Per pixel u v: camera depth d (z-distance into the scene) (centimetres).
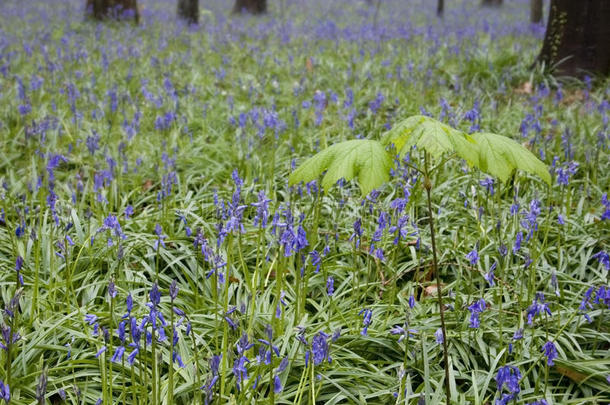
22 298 347
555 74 881
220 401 242
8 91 758
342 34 1280
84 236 408
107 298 351
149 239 414
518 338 282
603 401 293
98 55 1027
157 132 615
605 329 341
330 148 207
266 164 553
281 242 282
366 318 303
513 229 441
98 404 238
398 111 686
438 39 1183
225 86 855
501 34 1355
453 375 300
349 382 295
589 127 646
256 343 308
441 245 422
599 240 426
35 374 283
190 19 1688
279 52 1104
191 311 348
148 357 298
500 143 207
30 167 517
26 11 1717
